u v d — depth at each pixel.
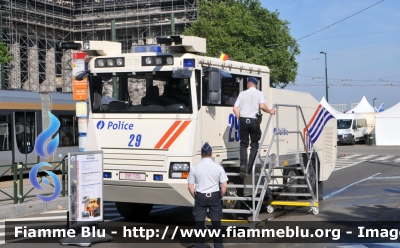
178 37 9.11
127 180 9.52
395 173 22.88
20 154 20.23
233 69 10.49
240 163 9.59
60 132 22.11
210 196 7.86
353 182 19.34
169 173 9.16
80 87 10.55
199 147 9.24
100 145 9.84
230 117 10.37
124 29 65.00
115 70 9.84
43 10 61.34
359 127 51.06
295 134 13.00
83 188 9.12
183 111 9.25
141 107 9.59
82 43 10.02
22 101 20.61
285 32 44.34
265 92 11.68
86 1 66.38
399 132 47.88
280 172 12.17
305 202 11.94
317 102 14.59
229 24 38.75
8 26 55.50
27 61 60.03
